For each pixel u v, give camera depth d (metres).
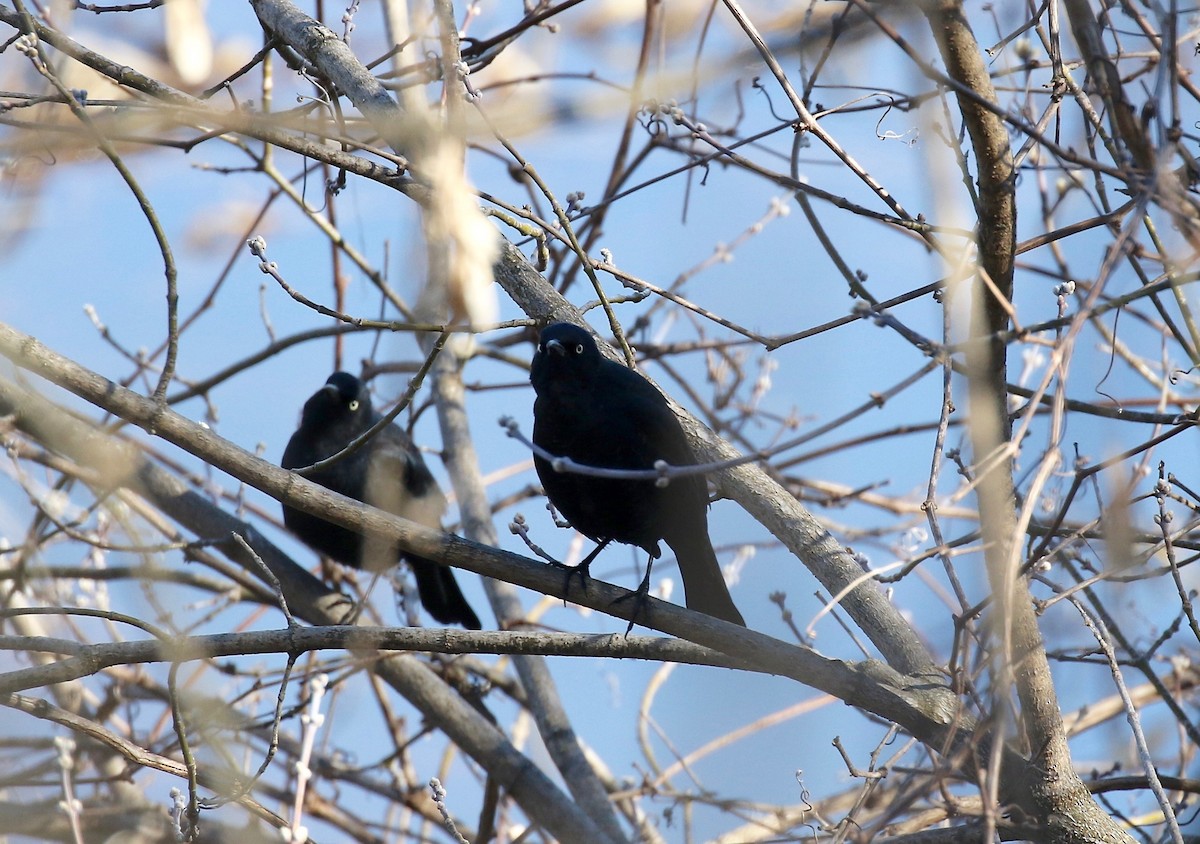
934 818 10.62
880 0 7.98
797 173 10.73
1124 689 8.41
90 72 9.93
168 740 13.85
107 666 8.50
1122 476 7.90
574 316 11.52
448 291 6.07
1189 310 8.55
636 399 10.66
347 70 10.48
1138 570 10.06
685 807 9.59
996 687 6.99
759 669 9.02
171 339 8.76
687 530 10.91
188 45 9.30
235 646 8.68
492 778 13.13
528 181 13.76
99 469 10.73
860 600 9.87
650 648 9.09
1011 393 10.21
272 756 8.69
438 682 13.52
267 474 8.91
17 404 10.66
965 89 7.55
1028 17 10.05
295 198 12.77
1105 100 8.54
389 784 14.62
